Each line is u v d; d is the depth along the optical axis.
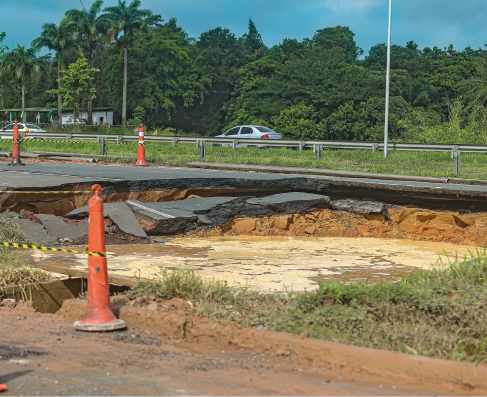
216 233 11.27
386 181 14.03
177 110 72.31
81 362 3.93
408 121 45.94
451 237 11.45
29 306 5.71
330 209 12.77
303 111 57.34
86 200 11.20
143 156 18.84
